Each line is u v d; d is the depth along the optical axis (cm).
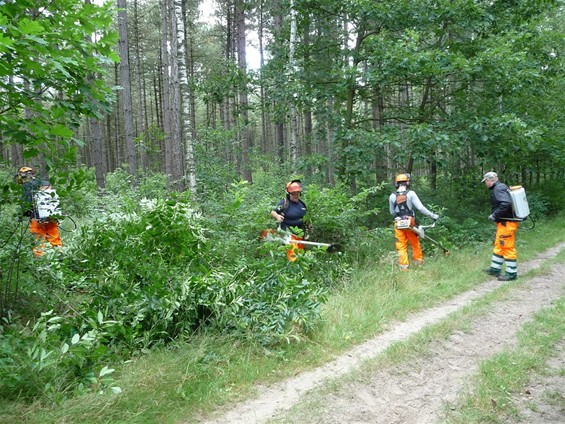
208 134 1198
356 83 1059
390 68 986
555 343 454
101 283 444
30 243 473
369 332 498
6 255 445
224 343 436
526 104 1367
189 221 516
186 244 505
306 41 1238
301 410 337
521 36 1033
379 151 1027
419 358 430
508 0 1132
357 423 323
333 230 814
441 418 326
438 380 388
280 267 496
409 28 1059
